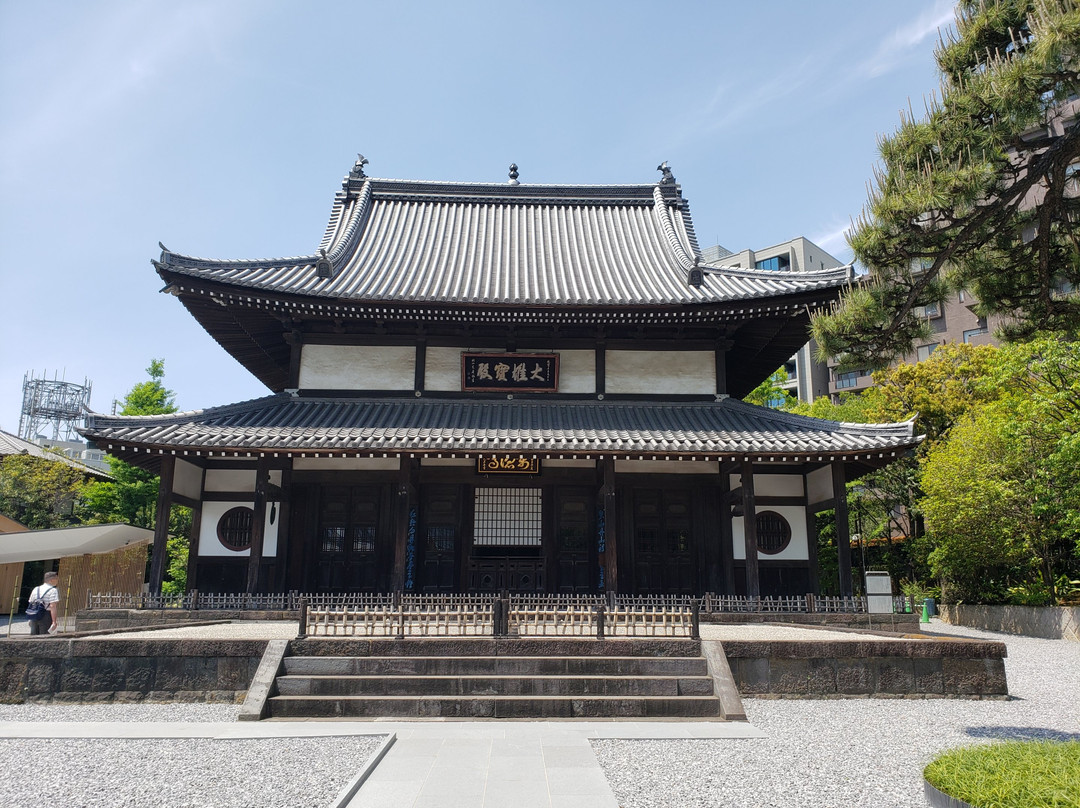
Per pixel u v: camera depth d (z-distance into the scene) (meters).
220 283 20.75
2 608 34.00
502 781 7.69
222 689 12.28
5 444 42.41
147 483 43.38
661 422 22.00
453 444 19.47
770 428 21.66
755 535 20.17
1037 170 10.10
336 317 22.56
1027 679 15.67
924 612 33.38
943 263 11.42
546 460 22.52
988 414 28.98
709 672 12.23
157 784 7.55
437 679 11.77
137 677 12.29
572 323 22.84
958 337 53.72
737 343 25.42
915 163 10.93
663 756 8.87
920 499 34.72
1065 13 8.88
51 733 9.82
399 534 20.50
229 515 21.62
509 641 12.62
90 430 18.97
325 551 22.25
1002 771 6.56
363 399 23.05
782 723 10.74
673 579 22.52
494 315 22.12
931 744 9.48
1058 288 12.36
